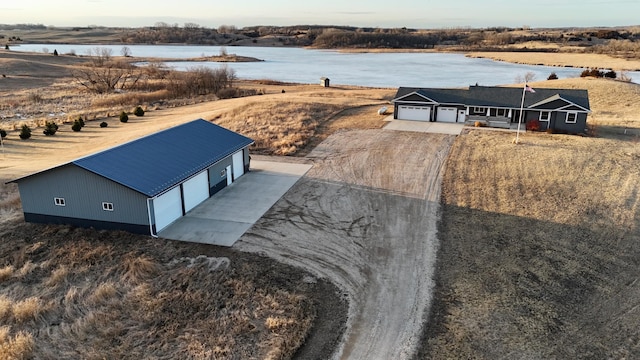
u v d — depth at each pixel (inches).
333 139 1499.8
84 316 604.4
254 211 950.4
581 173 1149.7
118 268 723.4
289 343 554.6
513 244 809.5
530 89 1456.7
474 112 1706.4
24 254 762.8
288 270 726.5
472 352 551.2
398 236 845.2
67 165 824.3
